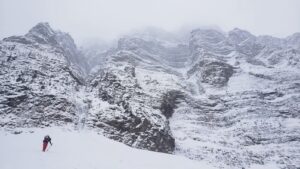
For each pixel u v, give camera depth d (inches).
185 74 4480.8
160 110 2608.3
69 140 1354.6
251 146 2364.7
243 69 4079.7
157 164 1119.6
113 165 978.7
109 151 1259.2
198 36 5516.7
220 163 1961.1
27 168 806.5
